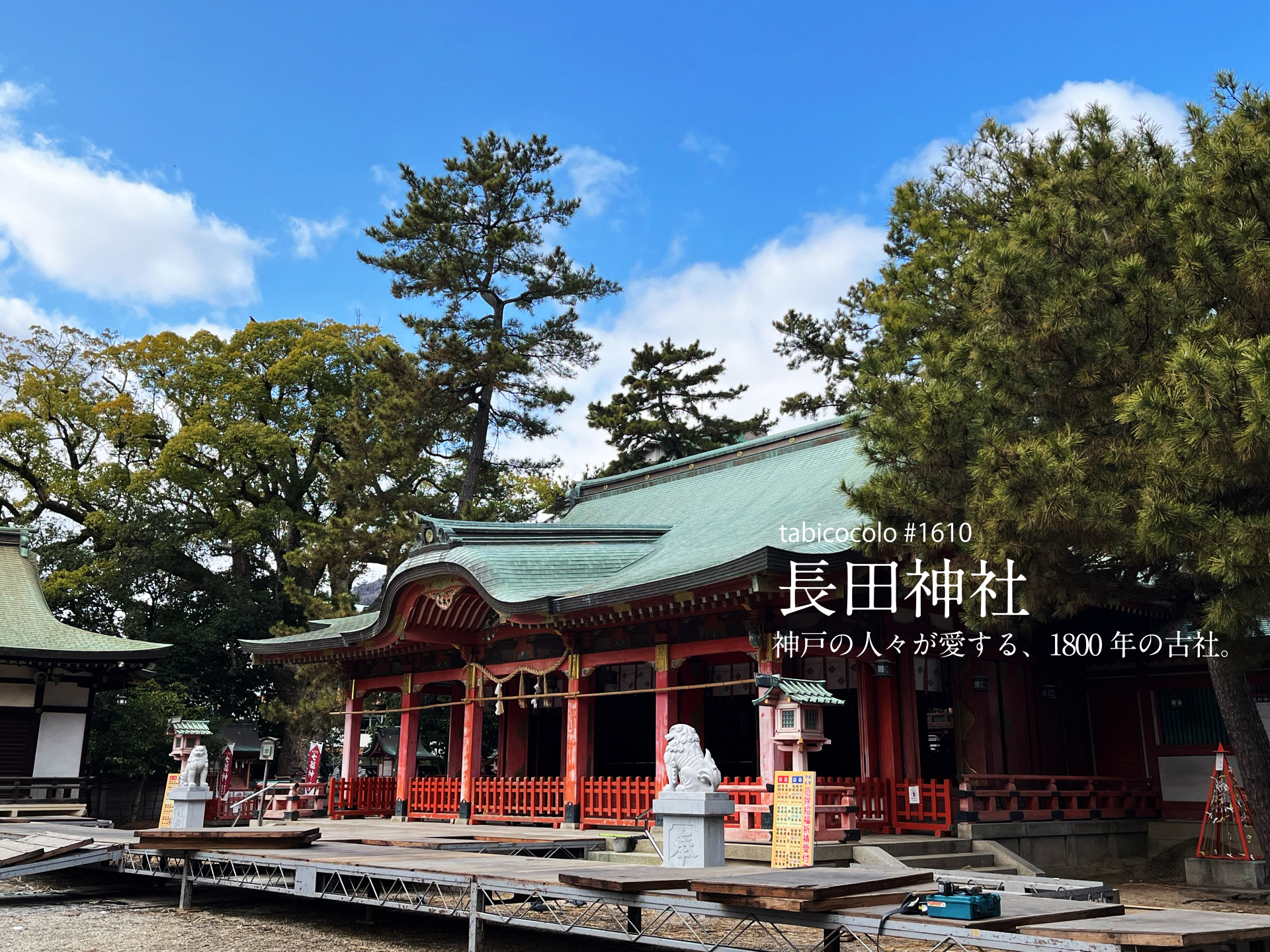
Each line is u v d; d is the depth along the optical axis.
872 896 8.73
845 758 21.00
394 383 42.22
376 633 24.25
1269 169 11.85
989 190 17.62
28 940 12.02
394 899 11.91
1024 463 12.37
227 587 45.66
